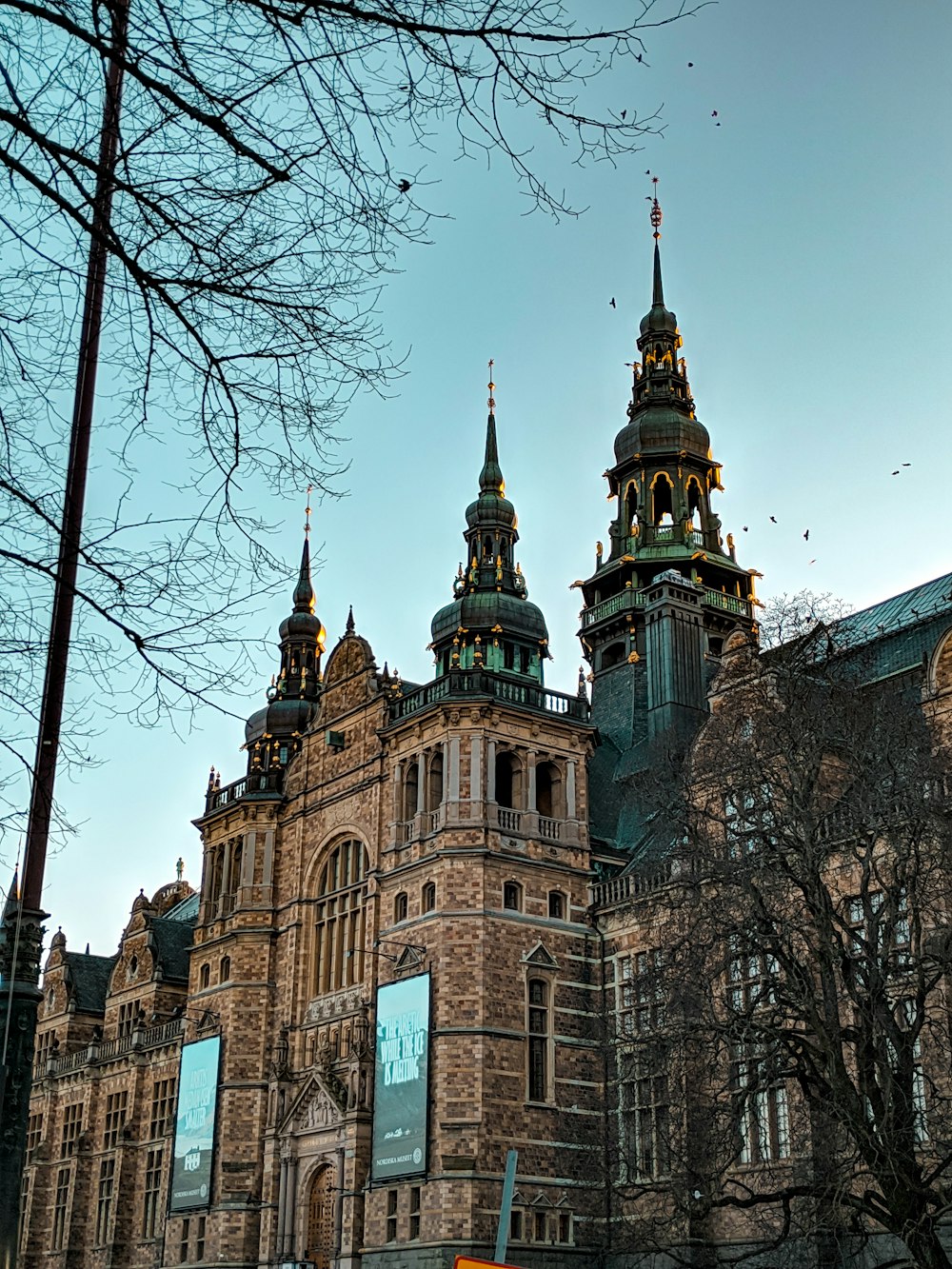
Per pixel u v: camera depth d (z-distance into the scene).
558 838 66.81
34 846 18.36
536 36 10.73
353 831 72.56
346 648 76.88
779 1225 47.66
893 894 35.97
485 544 80.69
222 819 81.81
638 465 89.69
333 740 75.38
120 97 10.92
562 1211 59.53
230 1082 74.12
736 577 87.69
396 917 66.62
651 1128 50.03
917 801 36.31
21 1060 17.88
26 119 10.64
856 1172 35.47
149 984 93.94
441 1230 57.88
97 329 11.98
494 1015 61.56
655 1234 47.72
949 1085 38.91
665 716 76.69
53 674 13.33
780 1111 52.50
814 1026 35.22
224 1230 71.00
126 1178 86.31
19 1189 17.55
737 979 48.59
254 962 76.38
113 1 10.63
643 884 54.97
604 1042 55.81
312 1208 67.88
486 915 62.88
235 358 11.49
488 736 66.19
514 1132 60.06
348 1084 66.31
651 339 94.75
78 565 11.56
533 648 77.50
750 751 40.12
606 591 88.25
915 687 58.00
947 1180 38.62
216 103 10.88
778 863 37.56
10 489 11.23
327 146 11.05
